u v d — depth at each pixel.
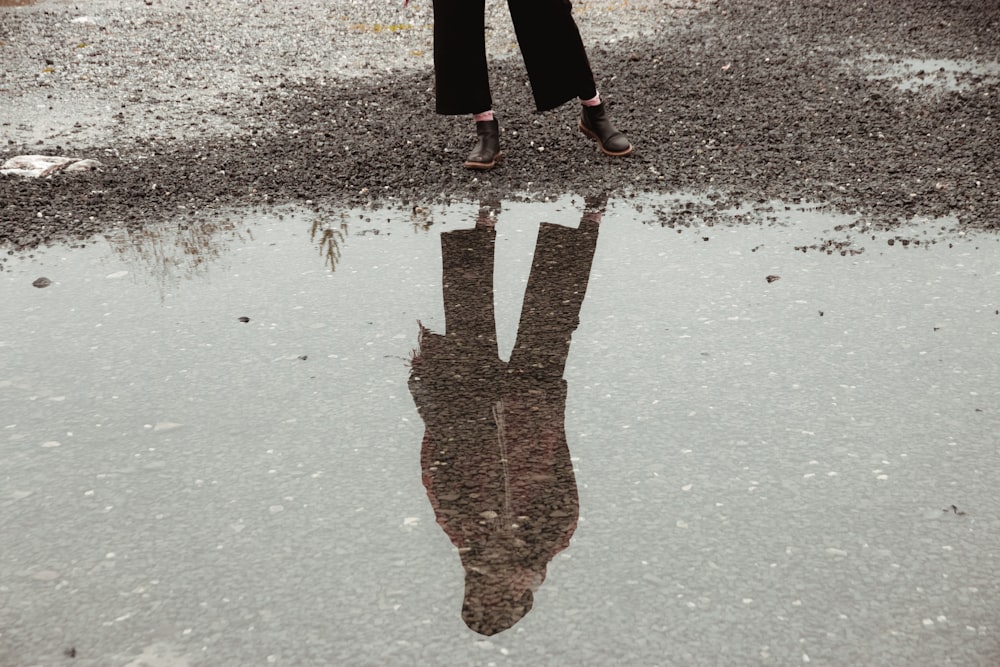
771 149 4.74
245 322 3.04
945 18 7.44
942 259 3.37
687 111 5.48
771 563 1.90
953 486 2.13
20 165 4.68
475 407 2.51
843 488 2.13
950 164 4.38
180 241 3.77
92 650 1.72
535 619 1.76
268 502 2.13
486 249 3.60
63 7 9.33
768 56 6.68
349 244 3.69
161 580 1.89
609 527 2.02
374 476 2.22
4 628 1.78
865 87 5.78
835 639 1.70
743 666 1.65
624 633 1.73
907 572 1.87
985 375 2.60
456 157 4.79
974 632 1.72
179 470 2.27
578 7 8.82
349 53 7.47
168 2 9.62
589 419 2.44
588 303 3.12
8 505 2.14
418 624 1.76
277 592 1.85
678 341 2.84
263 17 8.91
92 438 2.41
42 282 3.37
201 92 6.33
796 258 3.42
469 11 4.32
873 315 2.96
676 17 8.19
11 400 2.59
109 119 5.70
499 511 2.08
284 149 5.00
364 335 2.94
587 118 4.71
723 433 2.36
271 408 2.53
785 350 2.76
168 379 2.69
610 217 3.91
